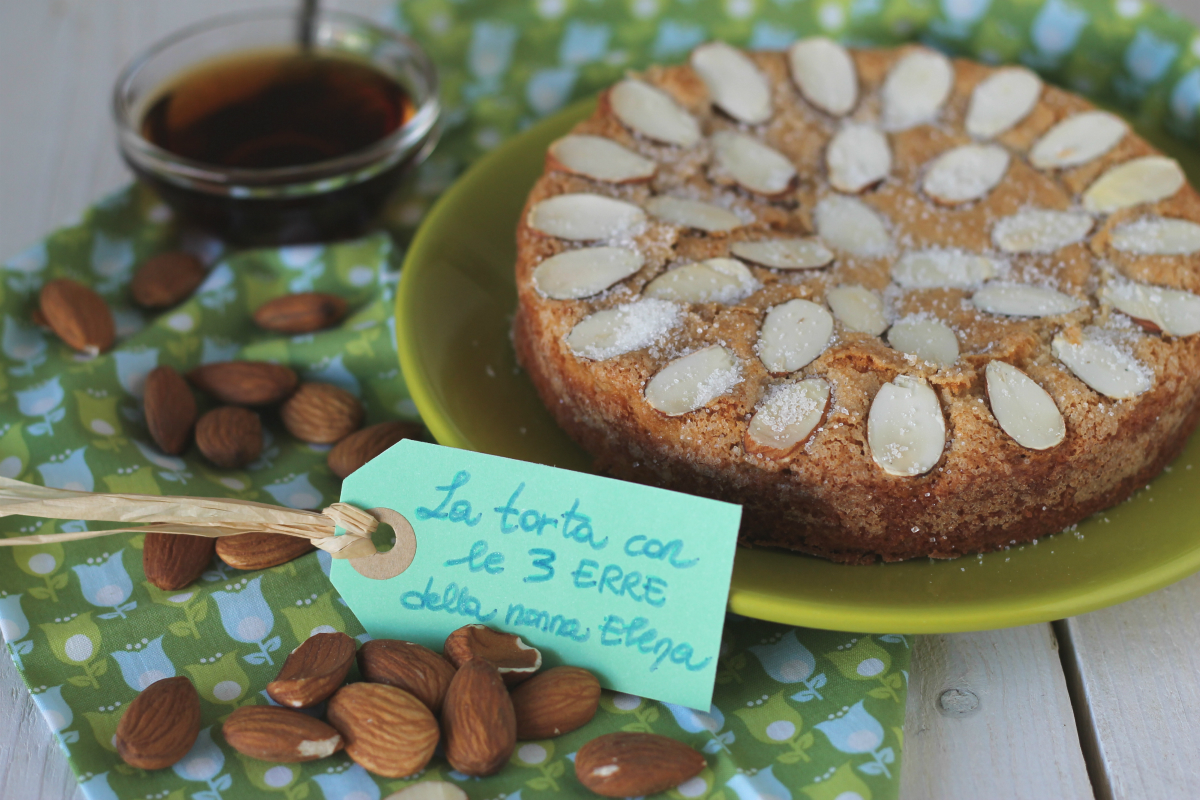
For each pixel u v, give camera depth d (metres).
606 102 0.49
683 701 0.40
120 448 0.45
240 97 0.52
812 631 0.42
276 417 0.47
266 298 0.50
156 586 0.42
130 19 0.61
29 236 0.53
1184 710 0.41
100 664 0.40
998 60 0.55
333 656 0.39
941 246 0.46
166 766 0.38
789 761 0.39
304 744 0.38
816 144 0.49
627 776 0.38
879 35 0.56
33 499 0.38
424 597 0.40
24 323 0.48
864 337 0.43
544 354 0.44
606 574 0.39
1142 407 0.42
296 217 0.50
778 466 0.41
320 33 0.54
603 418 0.43
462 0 0.57
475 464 0.39
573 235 0.45
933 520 0.41
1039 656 0.42
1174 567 0.40
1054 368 0.42
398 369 0.48
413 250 0.48
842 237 0.46
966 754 0.40
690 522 0.39
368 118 0.52
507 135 0.56
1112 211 0.47
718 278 0.44
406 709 0.38
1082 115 0.49
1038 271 0.45
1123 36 0.53
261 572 0.42
